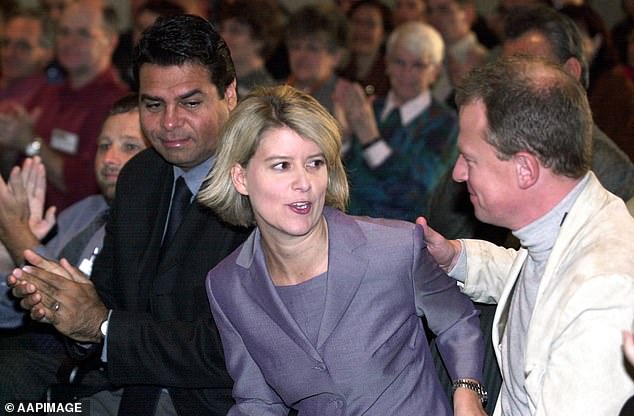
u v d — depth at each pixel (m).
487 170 3.63
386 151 8.12
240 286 4.08
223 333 4.18
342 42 8.70
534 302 3.75
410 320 4.05
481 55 9.69
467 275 4.25
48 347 5.69
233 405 4.55
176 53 4.69
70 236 5.92
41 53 9.70
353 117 8.19
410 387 4.00
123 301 4.92
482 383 4.08
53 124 8.91
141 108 4.82
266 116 3.84
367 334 3.95
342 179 4.06
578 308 3.45
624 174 5.46
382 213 8.06
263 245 4.05
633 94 7.93
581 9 9.13
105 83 8.99
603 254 3.48
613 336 3.39
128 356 4.59
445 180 5.98
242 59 8.85
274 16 9.27
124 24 11.83
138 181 5.04
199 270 4.70
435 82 9.24
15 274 4.50
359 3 10.02
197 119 4.72
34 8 10.77
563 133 3.53
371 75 9.16
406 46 8.18
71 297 4.55
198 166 4.88
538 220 3.67
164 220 4.95
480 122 3.60
